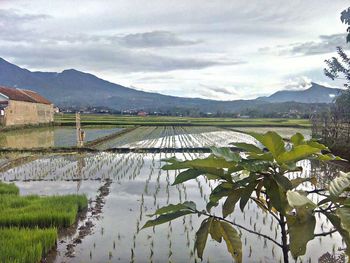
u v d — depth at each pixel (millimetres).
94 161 21781
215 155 1940
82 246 8344
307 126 56438
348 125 21109
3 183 14125
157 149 26797
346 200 1792
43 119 60844
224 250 8016
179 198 12789
